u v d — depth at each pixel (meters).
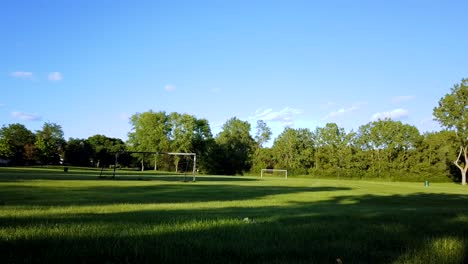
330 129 111.06
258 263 5.60
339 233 8.40
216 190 34.66
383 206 21.25
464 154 84.81
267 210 15.55
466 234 8.86
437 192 42.47
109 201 20.02
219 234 7.77
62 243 6.38
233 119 132.25
